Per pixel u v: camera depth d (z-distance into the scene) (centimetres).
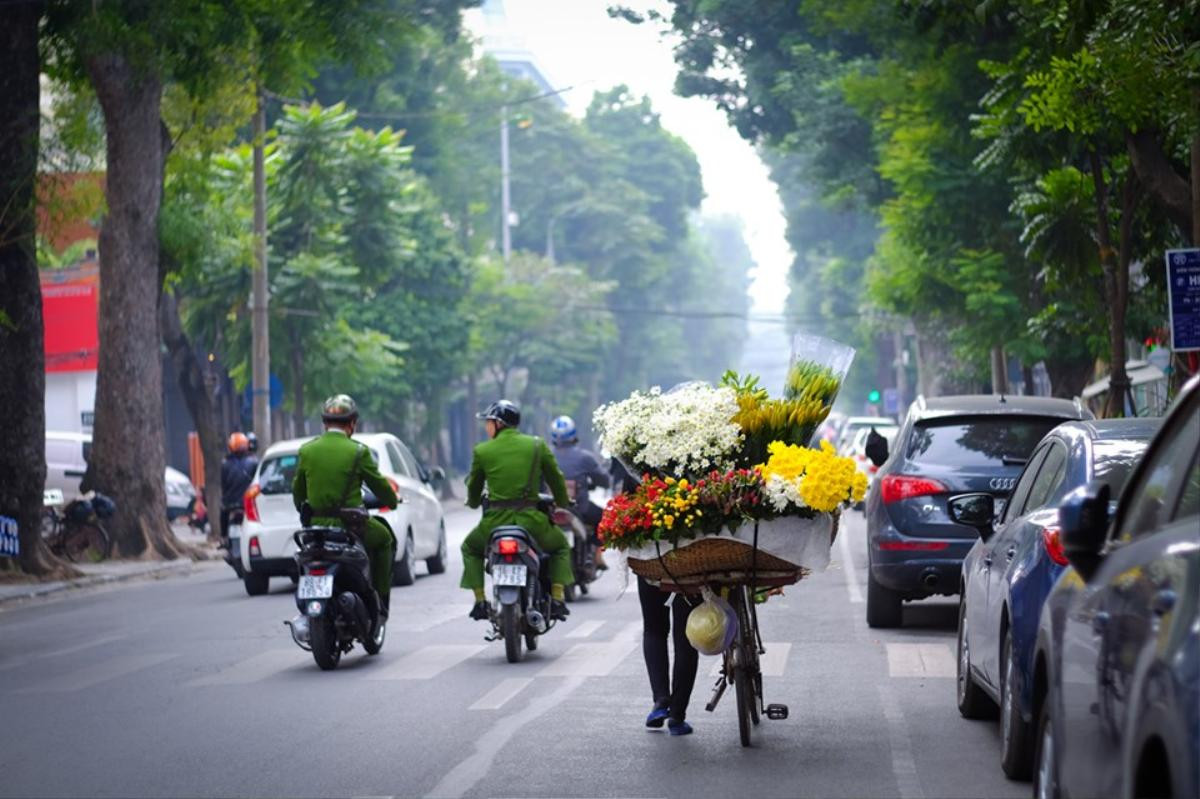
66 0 2289
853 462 877
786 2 4328
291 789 813
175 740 965
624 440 913
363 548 1302
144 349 2869
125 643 1526
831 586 1939
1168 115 1507
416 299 5350
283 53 2498
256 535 2033
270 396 3553
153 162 2859
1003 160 1927
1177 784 412
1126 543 542
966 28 1791
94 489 2855
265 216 3312
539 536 1323
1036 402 1474
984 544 958
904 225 2983
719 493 875
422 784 818
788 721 995
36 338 2433
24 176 2366
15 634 1684
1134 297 2617
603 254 9794
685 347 11450
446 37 4956
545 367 7650
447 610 1731
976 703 980
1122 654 492
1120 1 1402
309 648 1252
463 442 8862
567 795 788
